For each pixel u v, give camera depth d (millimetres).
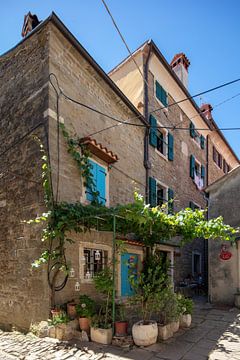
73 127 7250
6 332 6133
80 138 7371
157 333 5309
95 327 5293
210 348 5125
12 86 7805
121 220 6801
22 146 7027
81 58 7848
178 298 6586
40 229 6133
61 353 4730
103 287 5695
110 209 6426
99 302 6836
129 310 7309
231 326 6707
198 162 15508
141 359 4543
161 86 12406
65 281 6016
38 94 6914
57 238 6055
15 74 7801
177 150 13344
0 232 7086
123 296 7980
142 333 5102
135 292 5961
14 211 6848
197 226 6762
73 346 5008
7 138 7547
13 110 7562
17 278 6395
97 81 8523
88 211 6277
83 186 7168
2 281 6746
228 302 9422
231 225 9859
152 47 11406
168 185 12102
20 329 6051
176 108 13609
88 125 7859
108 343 5164
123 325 5398
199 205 15102
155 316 6641
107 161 8211
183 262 12617
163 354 4777
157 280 6242
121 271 8055
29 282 6113
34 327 5754
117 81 12359
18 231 6621
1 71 8336
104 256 7617
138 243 8242
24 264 6309
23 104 7289
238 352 4941
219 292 9648
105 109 8781
